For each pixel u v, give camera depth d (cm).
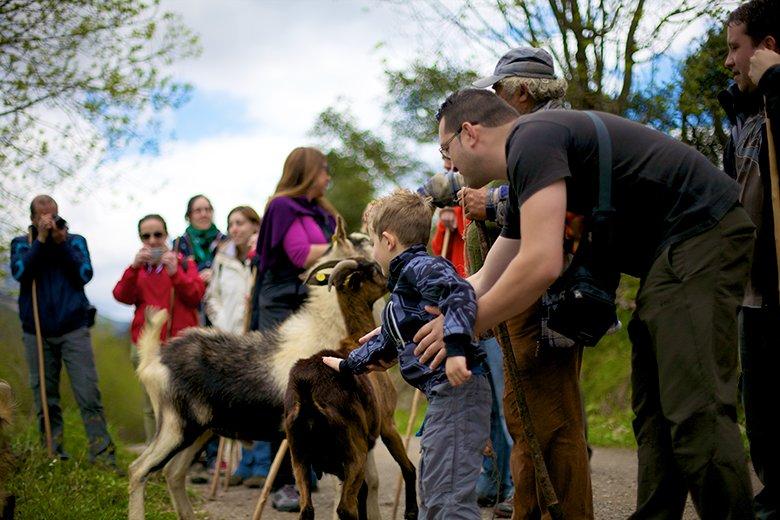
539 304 396
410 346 376
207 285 826
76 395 743
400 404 1224
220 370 544
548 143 314
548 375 398
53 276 750
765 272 414
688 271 315
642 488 362
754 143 436
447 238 615
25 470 613
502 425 582
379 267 518
